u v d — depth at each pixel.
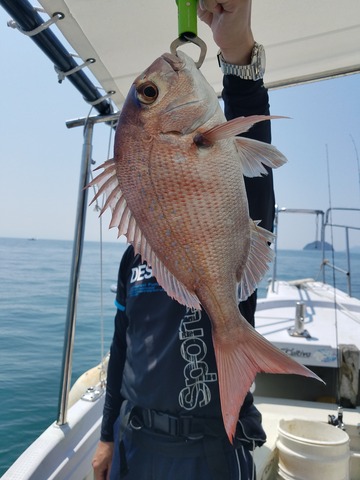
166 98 1.07
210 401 1.41
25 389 6.31
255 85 1.30
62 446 1.92
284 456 2.07
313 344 3.07
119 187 1.11
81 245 2.15
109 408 1.81
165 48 2.00
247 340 1.10
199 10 1.21
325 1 1.71
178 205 1.08
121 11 1.72
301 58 2.13
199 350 1.45
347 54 2.10
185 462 1.38
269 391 3.24
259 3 1.73
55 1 1.64
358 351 2.68
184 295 1.10
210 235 1.08
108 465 1.75
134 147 1.09
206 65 2.22
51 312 12.25
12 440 4.87
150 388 1.49
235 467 1.37
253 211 1.37
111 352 1.89
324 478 1.96
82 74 2.07
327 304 4.67
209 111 1.09
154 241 1.10
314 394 3.17
